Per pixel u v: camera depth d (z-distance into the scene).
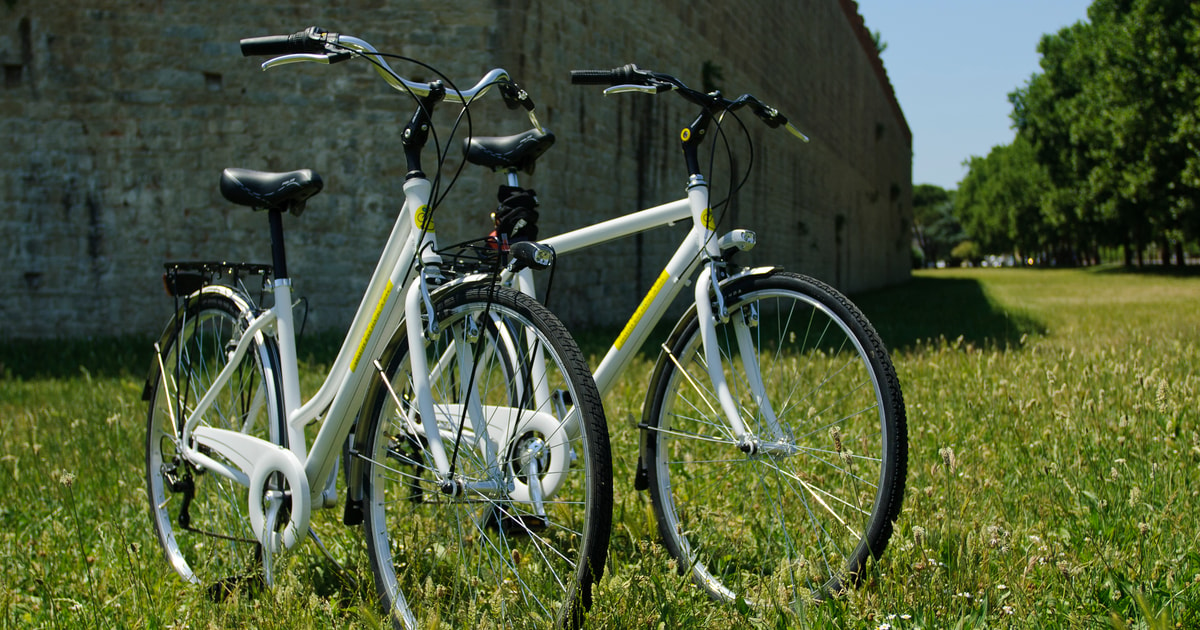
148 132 9.57
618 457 3.72
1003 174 63.47
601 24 11.38
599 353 7.21
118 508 3.29
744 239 2.36
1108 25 33.88
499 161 2.63
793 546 2.50
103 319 9.65
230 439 2.62
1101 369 4.67
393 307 2.33
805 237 23.34
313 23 9.54
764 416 2.28
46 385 6.25
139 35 9.48
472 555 2.29
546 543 2.16
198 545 2.92
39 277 9.62
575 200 10.90
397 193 9.71
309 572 2.65
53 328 9.62
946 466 2.37
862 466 2.86
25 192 9.55
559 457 2.13
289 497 2.46
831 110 26.58
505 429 2.24
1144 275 37.31
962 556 2.27
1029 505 2.87
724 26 16.17
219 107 9.58
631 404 4.68
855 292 31.19
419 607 2.13
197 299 2.88
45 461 3.89
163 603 2.48
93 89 9.51
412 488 2.44
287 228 9.64
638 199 12.65
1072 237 49.78
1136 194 32.41
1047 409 3.91
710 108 2.40
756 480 2.96
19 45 9.48
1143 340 6.52
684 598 2.26
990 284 33.09
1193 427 3.52
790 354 5.12
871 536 2.11
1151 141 30.94
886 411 2.09
